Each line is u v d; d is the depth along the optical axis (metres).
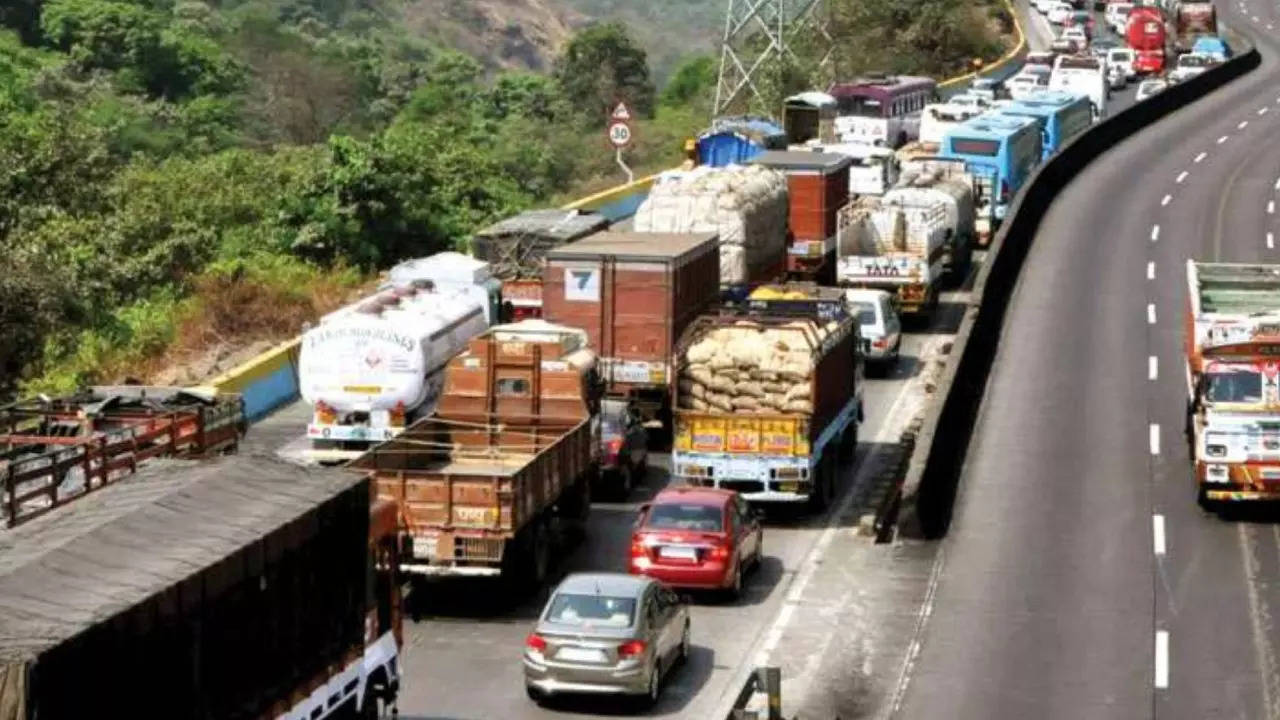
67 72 126.31
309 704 28.56
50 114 79.12
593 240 55.06
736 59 124.38
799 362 45.50
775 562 43.19
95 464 34.91
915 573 42.25
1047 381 59.47
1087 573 42.12
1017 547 44.09
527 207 84.12
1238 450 45.12
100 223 70.50
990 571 42.31
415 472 38.78
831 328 48.47
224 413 40.16
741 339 46.03
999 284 69.12
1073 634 38.16
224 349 61.97
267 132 134.62
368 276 73.31
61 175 73.56
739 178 62.78
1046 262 77.06
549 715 33.66
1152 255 78.25
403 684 35.22
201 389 45.25
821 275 69.94
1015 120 89.69
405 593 40.94
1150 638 37.91
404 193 76.62
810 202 69.69
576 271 52.31
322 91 141.12
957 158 83.12
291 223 75.06
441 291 53.31
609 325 52.31
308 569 28.34
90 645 22.56
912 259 66.88
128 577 24.67
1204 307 49.72
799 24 135.88
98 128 82.00
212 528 26.92
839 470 50.66
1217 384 45.34
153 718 24.09
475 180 83.50
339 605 29.48
